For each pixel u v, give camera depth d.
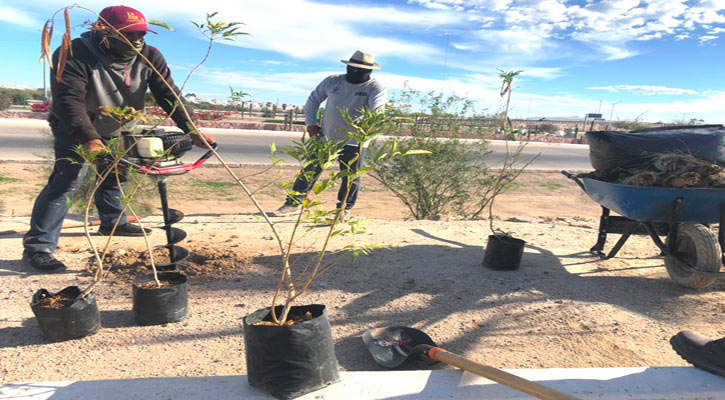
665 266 3.61
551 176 15.14
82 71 3.00
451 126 7.30
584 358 2.36
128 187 6.20
